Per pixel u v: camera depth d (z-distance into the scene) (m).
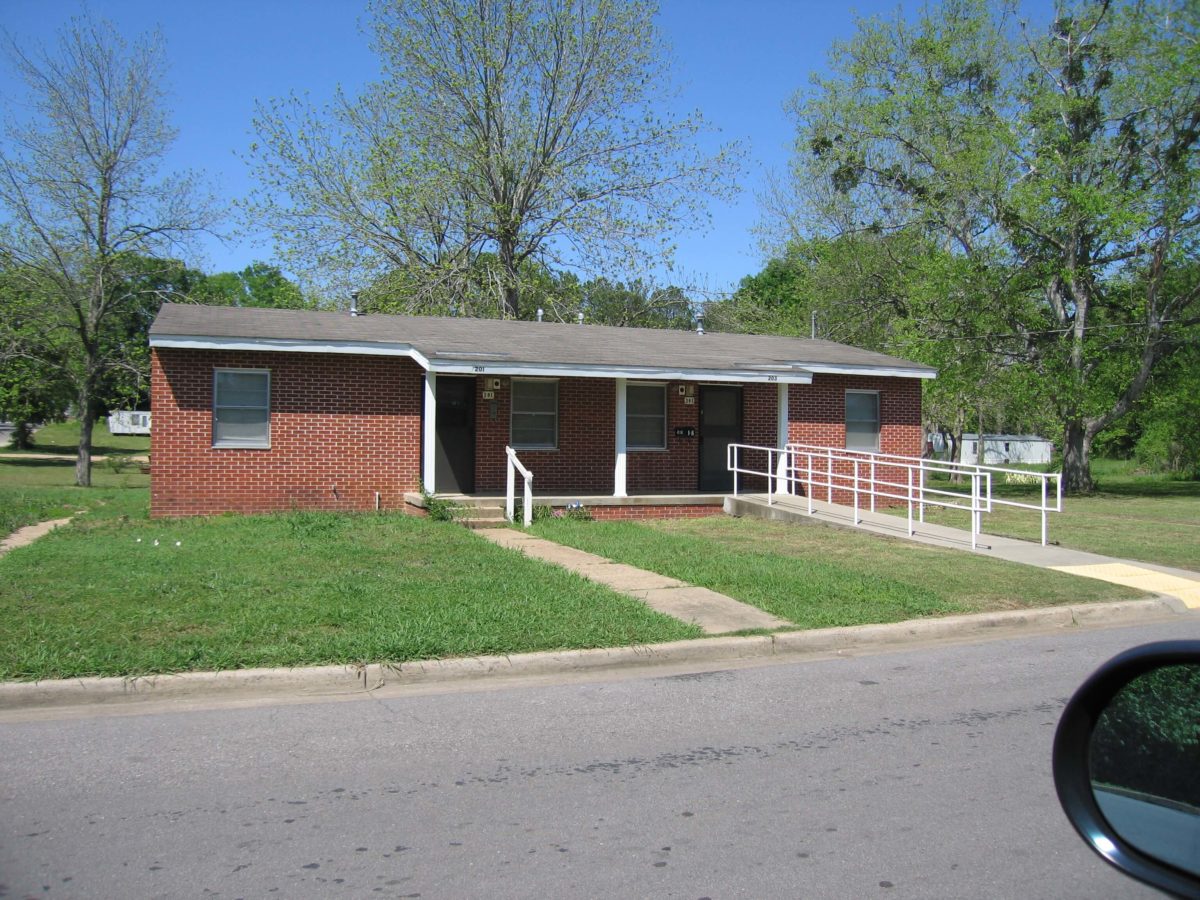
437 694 7.22
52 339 27.05
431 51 32.06
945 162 26.02
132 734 6.19
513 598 9.79
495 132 33.53
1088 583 11.50
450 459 18.42
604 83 33.44
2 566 10.99
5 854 4.42
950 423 41.66
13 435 49.00
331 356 17.61
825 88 31.25
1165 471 38.31
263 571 10.92
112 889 4.08
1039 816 4.92
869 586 10.90
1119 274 26.05
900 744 6.09
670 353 19.70
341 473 17.67
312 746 5.99
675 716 6.69
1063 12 25.78
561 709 6.84
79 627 8.16
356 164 32.38
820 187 34.44
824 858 4.42
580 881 4.18
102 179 26.42
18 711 6.70
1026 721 6.58
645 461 19.73
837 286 32.84
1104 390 25.41
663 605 9.93
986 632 9.72
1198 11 23.52
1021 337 26.19
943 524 18.02
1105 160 25.39
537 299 35.03
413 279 32.66
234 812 4.93
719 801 5.11
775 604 9.99
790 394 20.73
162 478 16.78
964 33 28.16
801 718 6.66
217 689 7.16
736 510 18.39
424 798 5.14
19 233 25.72
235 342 16.69
